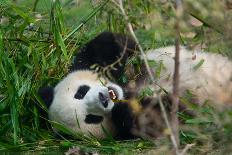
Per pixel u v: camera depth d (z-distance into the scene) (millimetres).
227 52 13680
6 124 15586
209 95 14953
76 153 14078
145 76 16141
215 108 14133
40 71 16766
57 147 14820
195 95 15289
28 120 16328
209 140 13023
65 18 18906
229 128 12297
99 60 16250
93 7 17516
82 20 17469
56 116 15297
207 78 15516
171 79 15773
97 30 18000
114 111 15141
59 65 17141
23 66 17000
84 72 15977
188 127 14062
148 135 14742
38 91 15891
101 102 14773
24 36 17312
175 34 11156
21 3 19516
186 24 11461
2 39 16375
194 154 13227
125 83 16125
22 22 18172
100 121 15117
